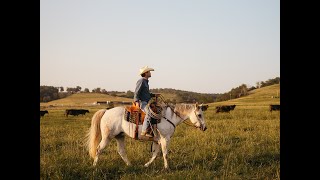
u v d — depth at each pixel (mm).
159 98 8609
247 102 72188
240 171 7602
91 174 7477
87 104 85062
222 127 17156
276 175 7156
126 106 8672
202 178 6988
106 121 8523
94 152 8531
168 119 8352
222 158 8938
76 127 20844
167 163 8195
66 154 9398
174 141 11859
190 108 8617
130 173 7738
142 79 8430
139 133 8375
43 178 7027
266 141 11422
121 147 8734
